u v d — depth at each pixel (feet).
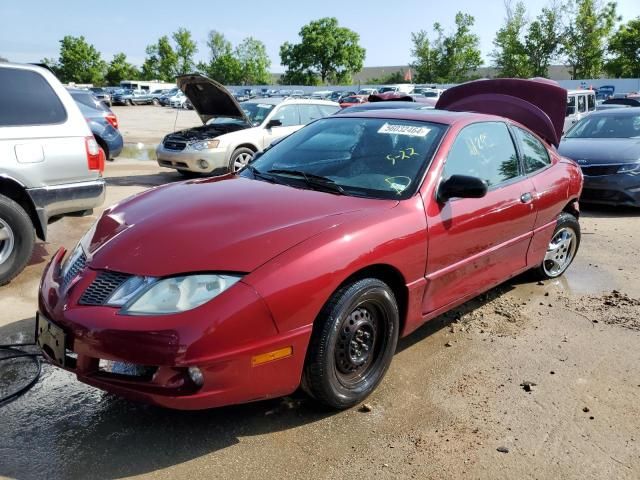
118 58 273.95
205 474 8.42
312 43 244.01
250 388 8.60
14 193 15.92
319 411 10.11
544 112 17.46
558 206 15.83
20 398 10.21
